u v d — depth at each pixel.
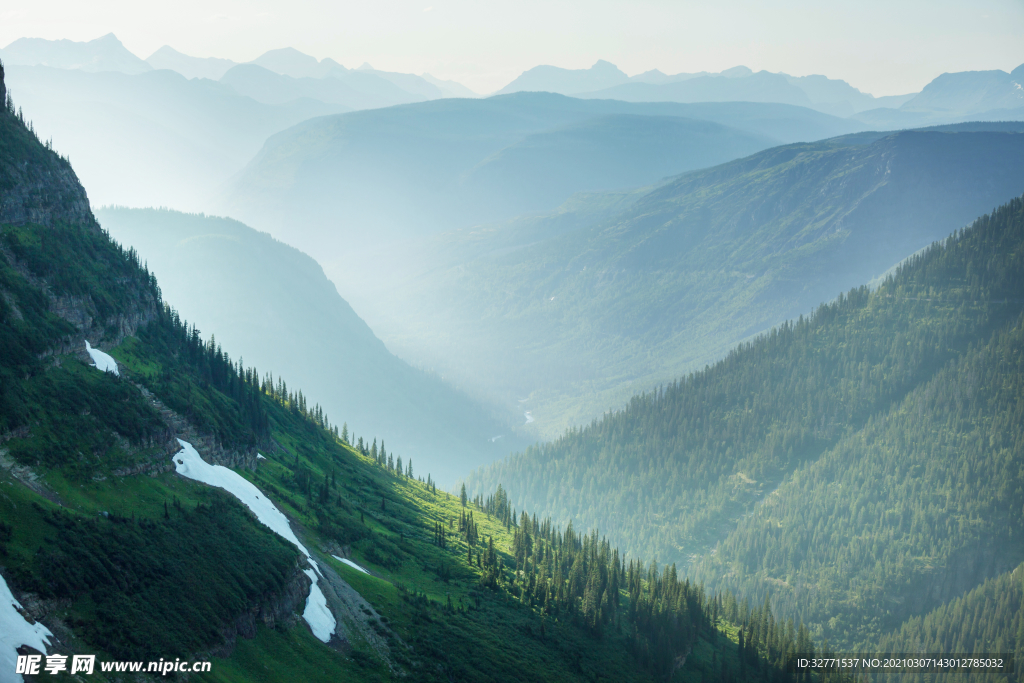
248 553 154.00
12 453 133.50
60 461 140.12
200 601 133.38
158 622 123.12
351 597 175.25
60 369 161.50
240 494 180.00
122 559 127.56
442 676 166.25
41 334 164.00
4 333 152.75
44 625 109.31
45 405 148.50
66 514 127.94
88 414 155.62
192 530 148.12
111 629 115.75
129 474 153.12
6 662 98.56
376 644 165.00
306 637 151.38
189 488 164.12
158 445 166.62
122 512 140.62
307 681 139.12
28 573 112.06
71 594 115.44
